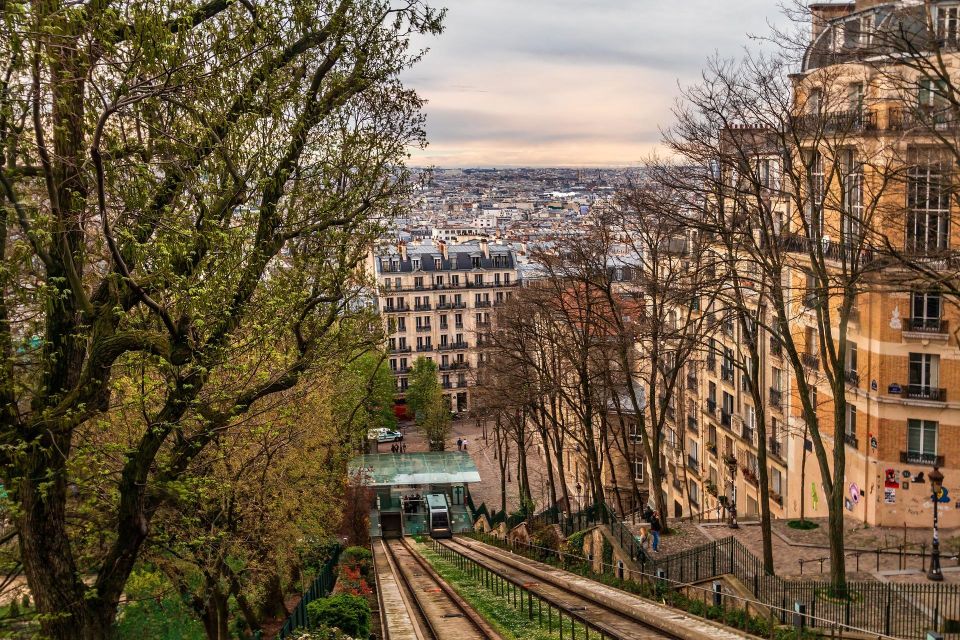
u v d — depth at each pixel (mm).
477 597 31625
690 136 30938
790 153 29406
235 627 38375
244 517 27969
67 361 16156
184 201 18250
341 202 21000
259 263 18453
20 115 15312
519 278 124125
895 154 27000
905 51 22062
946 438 35531
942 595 25516
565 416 75750
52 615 14836
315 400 31203
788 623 22812
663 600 27625
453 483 81750
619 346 40375
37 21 13883
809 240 27594
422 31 21125
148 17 14898
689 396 62375
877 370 36625
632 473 46594
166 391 20344
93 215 15539
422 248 125688
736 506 52938
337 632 23859
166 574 25906
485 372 65250
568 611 23500
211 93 17531
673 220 33281
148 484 17406
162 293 16672
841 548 26031
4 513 15891
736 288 31875
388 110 21984
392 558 53375
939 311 35219
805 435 42094
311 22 19516
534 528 50656
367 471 66562
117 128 17422
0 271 14359
